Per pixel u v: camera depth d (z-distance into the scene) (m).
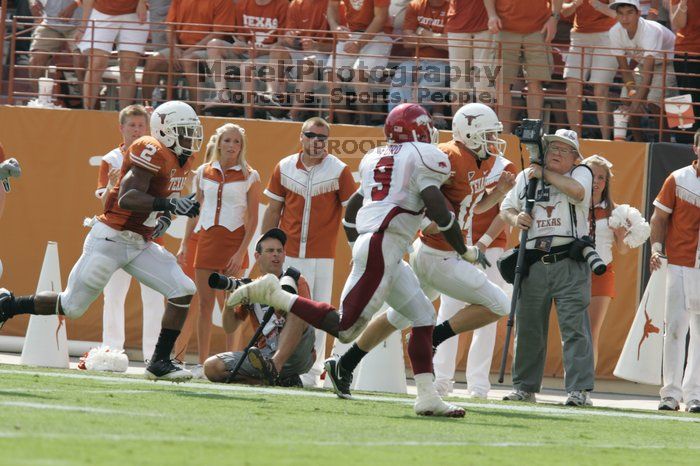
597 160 32.78
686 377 32.12
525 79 40.56
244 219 33.34
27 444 14.38
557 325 39.19
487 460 15.70
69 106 43.53
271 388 27.89
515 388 30.09
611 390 39.34
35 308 25.22
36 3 45.91
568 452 17.56
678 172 32.09
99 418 17.80
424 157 21.53
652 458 17.48
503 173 27.23
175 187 25.00
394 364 32.16
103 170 33.28
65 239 40.38
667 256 32.25
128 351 39.94
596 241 32.72
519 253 28.64
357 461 14.67
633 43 42.19
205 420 18.64
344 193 32.25
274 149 40.16
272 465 13.85
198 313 34.84
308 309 22.14
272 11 42.91
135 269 25.38
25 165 40.50
